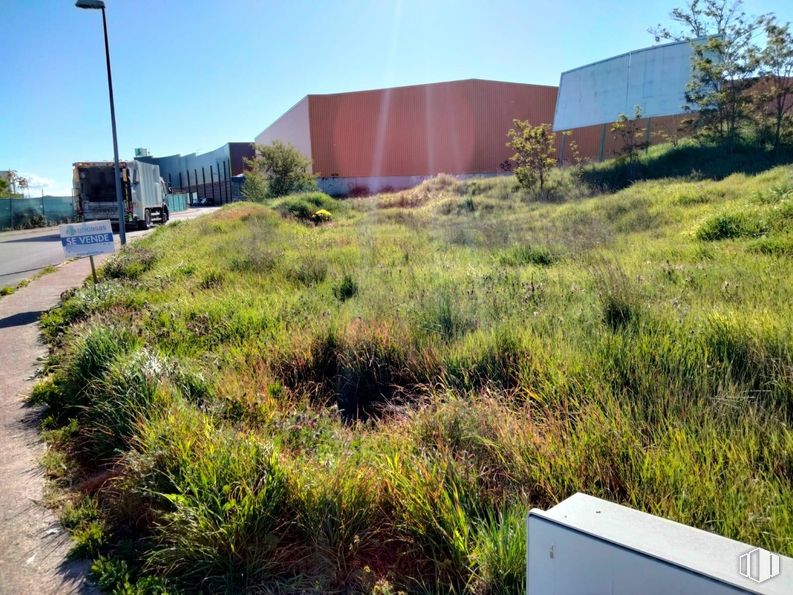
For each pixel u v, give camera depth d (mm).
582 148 36812
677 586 1074
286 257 11109
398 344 5008
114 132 18531
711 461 2771
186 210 57250
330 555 2561
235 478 2865
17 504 3363
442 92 50031
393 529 2684
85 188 26234
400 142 51625
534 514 1368
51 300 10102
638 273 7039
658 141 28000
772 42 19875
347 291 7809
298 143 56875
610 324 5016
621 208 14219
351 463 3033
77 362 4820
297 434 3670
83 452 3975
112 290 9141
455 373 4531
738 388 3559
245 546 2574
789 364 3689
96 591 2590
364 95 51750
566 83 33531
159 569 2654
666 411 3355
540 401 3742
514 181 25172
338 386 4836
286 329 5953
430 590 2346
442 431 3344
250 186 36969
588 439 3010
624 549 1159
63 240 9453
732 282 6211
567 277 7402
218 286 8938
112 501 3223
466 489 2754
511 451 3039
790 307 4895
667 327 4715
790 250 7949
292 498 2789
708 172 18531
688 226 11312
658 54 27500
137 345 5145
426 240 12930
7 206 36875
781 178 13664
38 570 2756
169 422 3408
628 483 2648
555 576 1314
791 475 2764
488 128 49969
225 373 4812
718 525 2318
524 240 11109
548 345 4453
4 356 6594
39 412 4793
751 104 20594
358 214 24203
